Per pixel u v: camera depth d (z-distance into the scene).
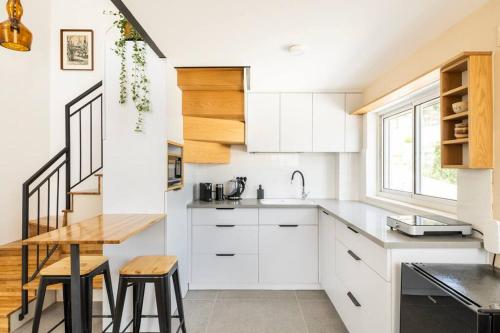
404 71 2.39
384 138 3.23
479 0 1.54
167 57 2.37
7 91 3.26
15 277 2.69
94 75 3.97
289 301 2.87
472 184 1.70
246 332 2.33
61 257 2.79
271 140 3.40
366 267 1.87
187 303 2.83
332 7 1.61
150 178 2.40
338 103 3.40
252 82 3.05
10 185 3.28
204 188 3.45
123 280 1.80
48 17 3.89
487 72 1.56
